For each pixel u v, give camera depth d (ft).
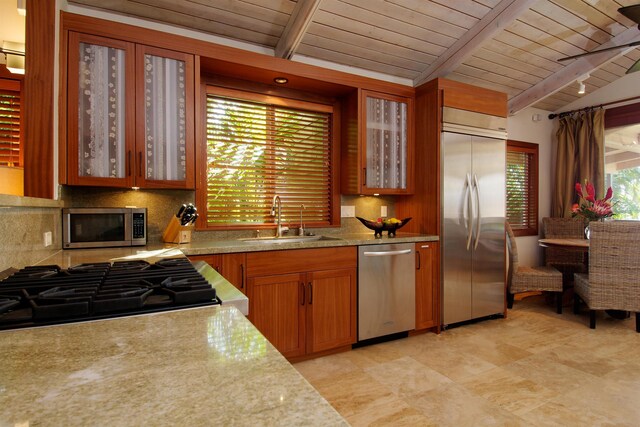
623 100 14.01
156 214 8.62
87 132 7.04
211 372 1.77
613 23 10.79
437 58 11.33
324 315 8.80
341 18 9.23
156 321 2.62
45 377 1.71
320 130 11.00
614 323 11.35
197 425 1.30
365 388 7.29
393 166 10.94
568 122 15.46
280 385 1.63
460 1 9.22
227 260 7.62
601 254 10.53
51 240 6.18
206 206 9.29
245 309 3.18
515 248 12.59
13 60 9.11
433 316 10.55
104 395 1.53
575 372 7.94
